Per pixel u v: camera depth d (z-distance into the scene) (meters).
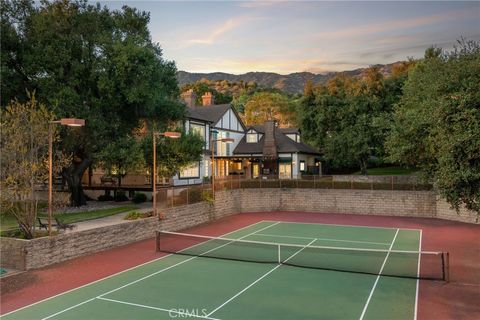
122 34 28.84
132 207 29.77
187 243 21.20
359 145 44.03
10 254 15.69
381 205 33.34
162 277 14.51
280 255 18.17
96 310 11.10
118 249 19.50
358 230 25.86
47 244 16.27
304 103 52.34
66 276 14.70
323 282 13.79
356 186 34.28
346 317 10.55
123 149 26.08
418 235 23.89
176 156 29.78
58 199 19.23
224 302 11.73
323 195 35.34
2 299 12.15
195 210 27.56
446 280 13.87
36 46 24.78
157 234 19.30
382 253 18.73
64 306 11.46
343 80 55.97
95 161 29.73
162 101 29.86
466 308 11.24
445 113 11.95
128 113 29.48
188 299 12.02
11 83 24.19
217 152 45.75
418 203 32.09
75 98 24.73
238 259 17.30
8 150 15.91
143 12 29.94
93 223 22.22
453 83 14.49
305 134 52.06
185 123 38.34
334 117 48.81
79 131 25.55
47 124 17.73
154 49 30.34
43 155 18.25
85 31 26.78
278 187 36.50
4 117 16.80
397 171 50.91
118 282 13.88
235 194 34.47
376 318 10.48
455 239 22.47
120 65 25.20
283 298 12.09
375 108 45.56
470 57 16.78
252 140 50.47
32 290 13.02
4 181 15.86
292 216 32.94
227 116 48.22
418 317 10.55
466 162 11.38
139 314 10.77
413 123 24.58
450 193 11.97
